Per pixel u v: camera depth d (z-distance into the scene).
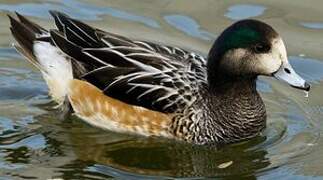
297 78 14.06
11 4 18.06
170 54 15.05
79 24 15.16
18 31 15.40
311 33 17.25
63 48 15.05
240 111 14.68
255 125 14.84
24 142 14.59
